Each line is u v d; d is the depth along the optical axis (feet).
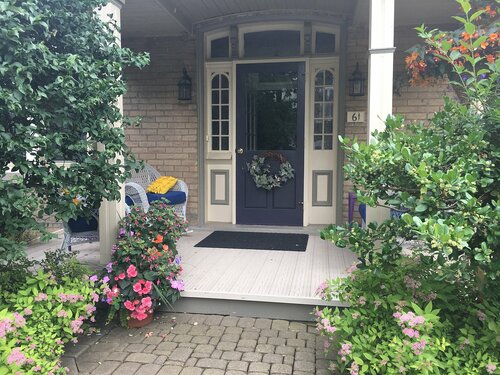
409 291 7.47
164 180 16.63
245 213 17.93
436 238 5.65
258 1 15.51
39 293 7.64
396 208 7.29
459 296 7.62
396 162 6.88
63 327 7.57
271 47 17.34
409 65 11.48
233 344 9.04
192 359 8.46
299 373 7.95
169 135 18.17
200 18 17.01
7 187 6.98
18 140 7.08
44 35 7.43
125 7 14.42
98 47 8.59
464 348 6.61
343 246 7.78
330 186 17.44
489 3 9.98
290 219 17.57
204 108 17.95
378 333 7.02
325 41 17.20
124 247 9.92
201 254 13.61
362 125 16.66
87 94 7.76
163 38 17.80
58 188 7.88
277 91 17.30
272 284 10.84
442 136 7.52
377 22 10.48
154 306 10.00
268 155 17.47
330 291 8.04
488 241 6.13
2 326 6.28
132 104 18.29
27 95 6.99
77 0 7.99
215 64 17.67
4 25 6.62
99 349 8.87
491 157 6.98
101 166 8.36
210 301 10.50
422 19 15.57
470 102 7.63
